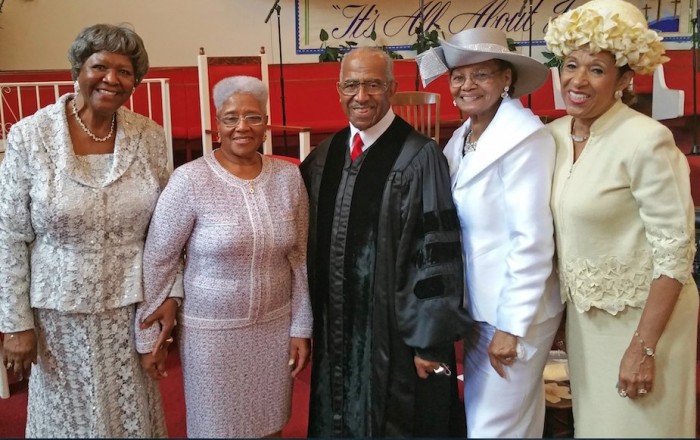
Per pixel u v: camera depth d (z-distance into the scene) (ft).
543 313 6.01
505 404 6.12
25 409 9.14
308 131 12.83
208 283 6.09
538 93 19.86
